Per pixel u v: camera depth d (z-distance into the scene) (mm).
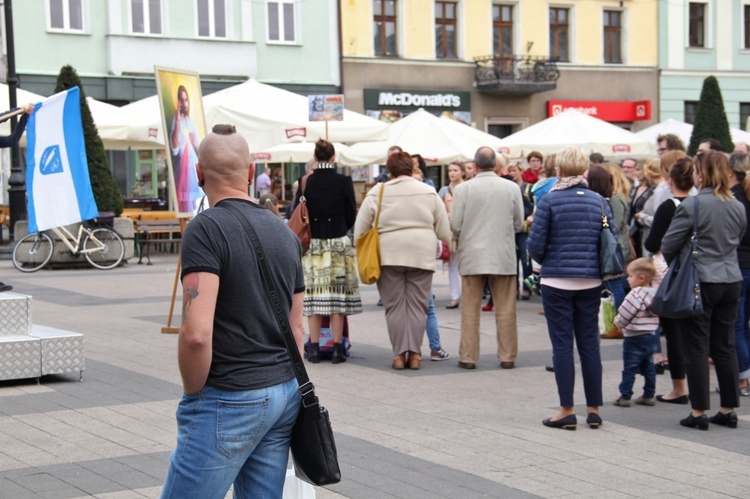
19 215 26453
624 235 13445
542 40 46406
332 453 4688
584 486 7309
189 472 4477
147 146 27812
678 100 49406
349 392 10523
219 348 4512
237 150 4793
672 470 7770
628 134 25797
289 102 19359
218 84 39094
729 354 9234
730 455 8242
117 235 24219
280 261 4668
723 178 9055
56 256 23609
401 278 11898
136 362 11922
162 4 38062
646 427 9188
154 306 17078
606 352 13016
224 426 4469
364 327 15148
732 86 50438
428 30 43844
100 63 37094
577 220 8969
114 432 8641
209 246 4496
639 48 48531
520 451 8258
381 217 11773
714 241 8953
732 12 50250
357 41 42281
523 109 46000
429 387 10828
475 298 11930
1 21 35219
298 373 4664
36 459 7797
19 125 12586
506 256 11727
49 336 10680
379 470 7629
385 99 42781
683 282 8906
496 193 11703
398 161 11922
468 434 8789
